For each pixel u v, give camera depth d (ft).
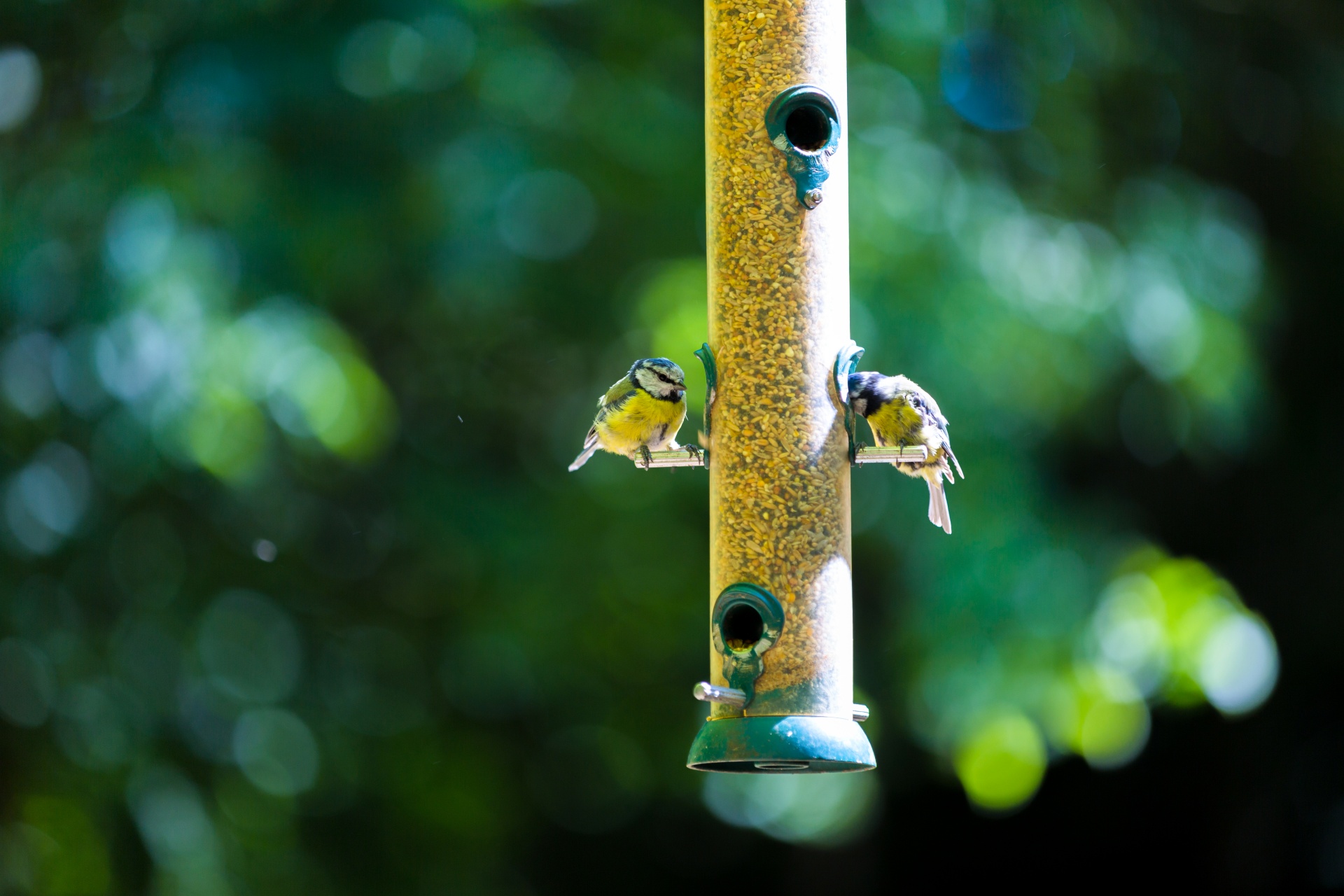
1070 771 63.67
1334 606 59.11
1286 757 61.77
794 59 26.27
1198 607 44.32
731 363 25.85
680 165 47.29
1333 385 58.85
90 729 44.14
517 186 45.80
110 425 41.81
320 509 48.55
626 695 52.54
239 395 41.32
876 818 60.34
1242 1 55.52
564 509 49.67
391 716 49.96
